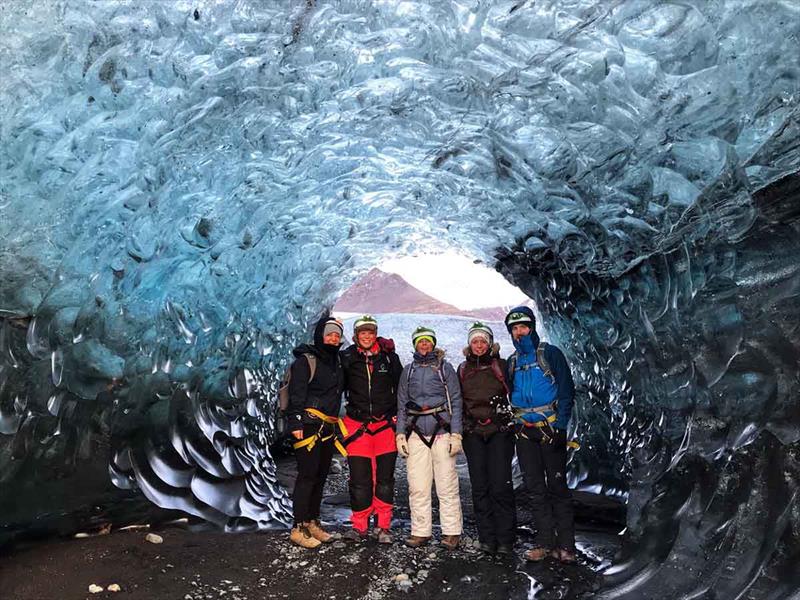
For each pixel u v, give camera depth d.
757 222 3.50
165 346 5.81
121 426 5.32
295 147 5.05
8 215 4.73
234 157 5.04
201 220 5.46
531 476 4.79
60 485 4.85
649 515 4.49
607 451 7.23
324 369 5.19
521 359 4.91
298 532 5.04
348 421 5.32
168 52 4.34
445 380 5.11
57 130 4.57
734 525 3.64
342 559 4.76
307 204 6.24
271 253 7.09
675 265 4.33
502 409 5.02
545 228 5.83
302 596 4.12
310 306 10.22
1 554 4.42
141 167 4.80
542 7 3.54
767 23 3.05
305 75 4.30
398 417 5.20
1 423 4.56
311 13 3.99
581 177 4.55
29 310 4.89
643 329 5.13
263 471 7.06
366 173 5.69
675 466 4.39
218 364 6.66
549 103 4.01
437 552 4.94
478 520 4.99
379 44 4.02
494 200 5.75
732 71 3.31
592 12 3.43
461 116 4.43
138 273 5.33
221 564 4.56
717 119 3.55
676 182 4.13
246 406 7.31
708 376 3.98
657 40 3.42
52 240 4.91
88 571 4.22
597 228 5.11
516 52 3.78
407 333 19.11
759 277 3.54
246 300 7.19
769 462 3.53
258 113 4.64
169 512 5.40
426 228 7.88
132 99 4.54
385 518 5.25
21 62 4.35
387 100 4.37
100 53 4.37
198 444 6.04
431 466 5.15
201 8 4.10
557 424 4.75
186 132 4.69
